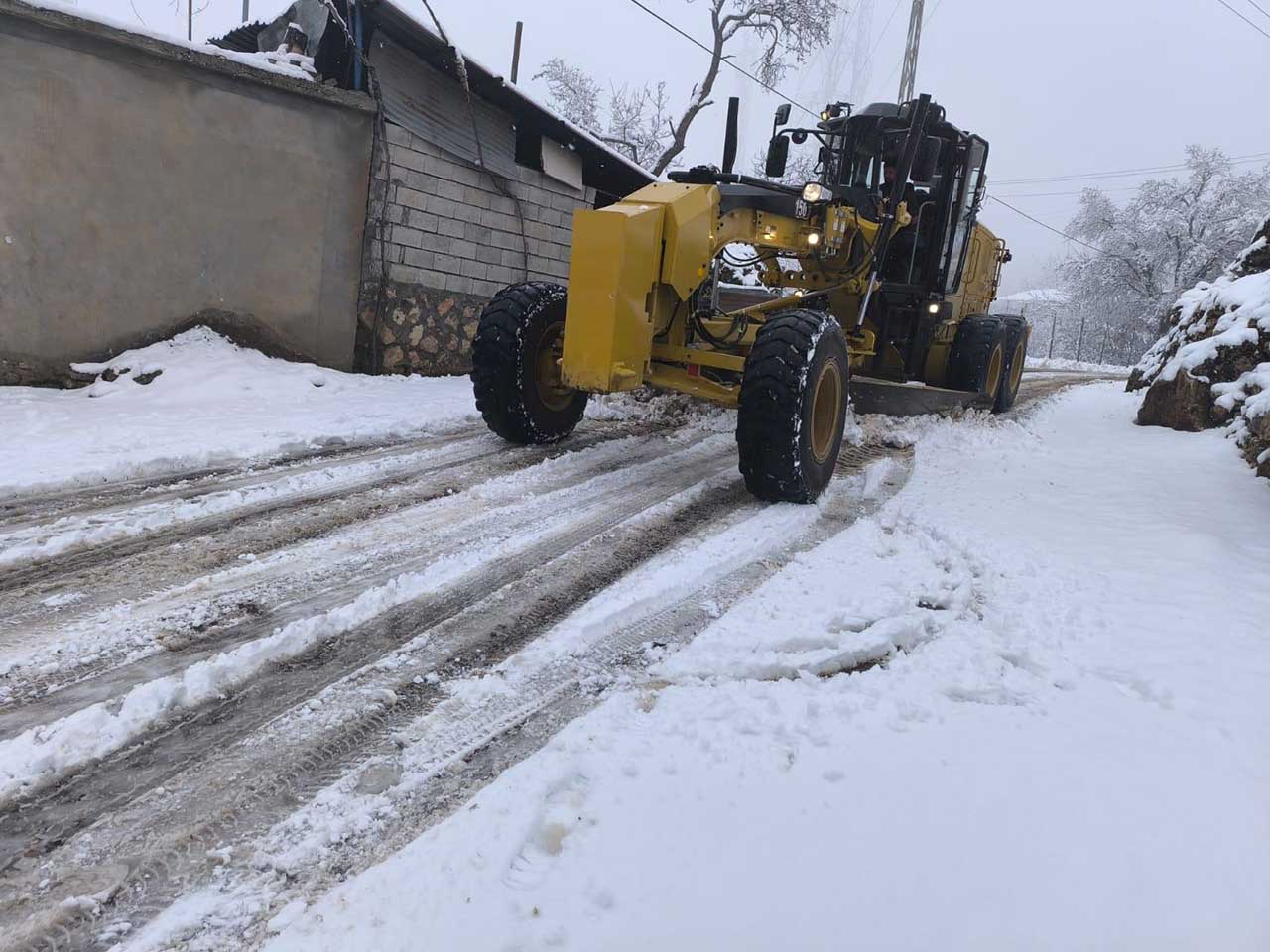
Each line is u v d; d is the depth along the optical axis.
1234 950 1.30
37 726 1.90
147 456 4.02
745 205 4.58
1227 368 6.49
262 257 6.36
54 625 2.39
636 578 2.99
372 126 6.76
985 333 7.40
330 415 5.28
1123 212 30.45
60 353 5.52
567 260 8.88
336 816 1.67
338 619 2.51
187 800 1.70
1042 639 2.56
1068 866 1.49
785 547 3.49
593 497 4.03
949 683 2.24
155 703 2.01
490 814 1.63
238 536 3.20
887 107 6.12
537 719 2.06
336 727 1.98
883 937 1.32
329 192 6.64
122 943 1.34
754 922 1.35
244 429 4.72
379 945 1.32
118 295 5.70
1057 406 9.21
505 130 7.88
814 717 2.04
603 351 3.91
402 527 3.43
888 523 3.90
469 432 5.30
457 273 7.68
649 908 1.38
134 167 5.62
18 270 5.27
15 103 5.09
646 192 4.22
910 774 1.78
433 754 1.89
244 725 1.97
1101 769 1.83
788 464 3.87
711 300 4.71
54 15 5.07
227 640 2.36
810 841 1.55
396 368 7.37
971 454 5.66
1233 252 28.12
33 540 3.00
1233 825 1.63
